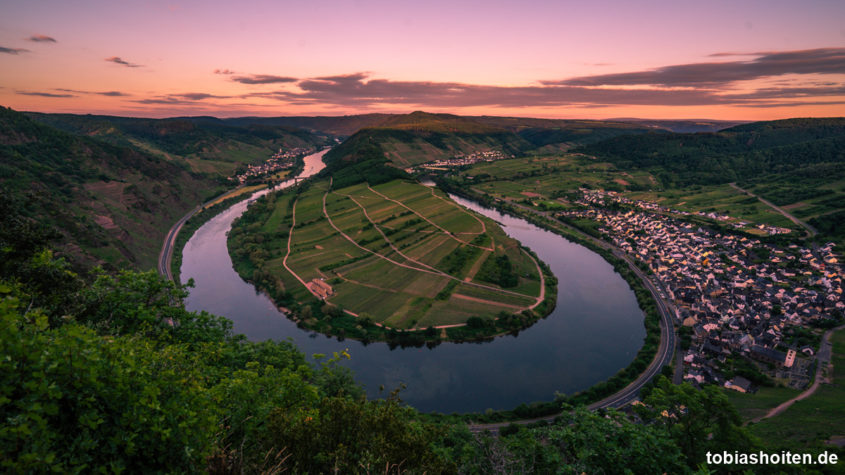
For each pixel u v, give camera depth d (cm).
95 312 2603
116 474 822
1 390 743
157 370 1115
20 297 1861
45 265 2350
